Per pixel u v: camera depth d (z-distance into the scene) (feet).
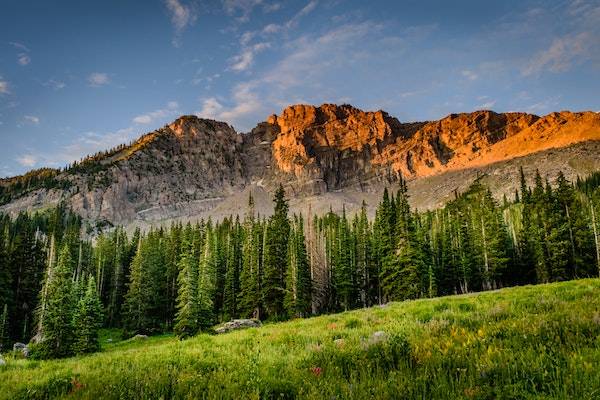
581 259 186.19
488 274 211.41
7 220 396.57
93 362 42.88
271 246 214.90
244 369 29.43
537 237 200.44
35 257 227.40
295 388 23.85
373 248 244.83
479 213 226.79
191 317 162.20
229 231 280.72
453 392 18.85
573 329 25.26
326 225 344.28
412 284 185.26
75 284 170.91
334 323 53.26
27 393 28.89
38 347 134.62
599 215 192.54
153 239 277.44
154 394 24.47
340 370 25.70
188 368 32.01
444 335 29.48
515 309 37.68
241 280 220.84
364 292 249.75
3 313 175.83
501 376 20.11
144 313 218.18
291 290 202.80
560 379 18.56
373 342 30.76
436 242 247.09
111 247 306.55
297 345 37.19
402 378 21.62
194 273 171.32
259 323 133.59
